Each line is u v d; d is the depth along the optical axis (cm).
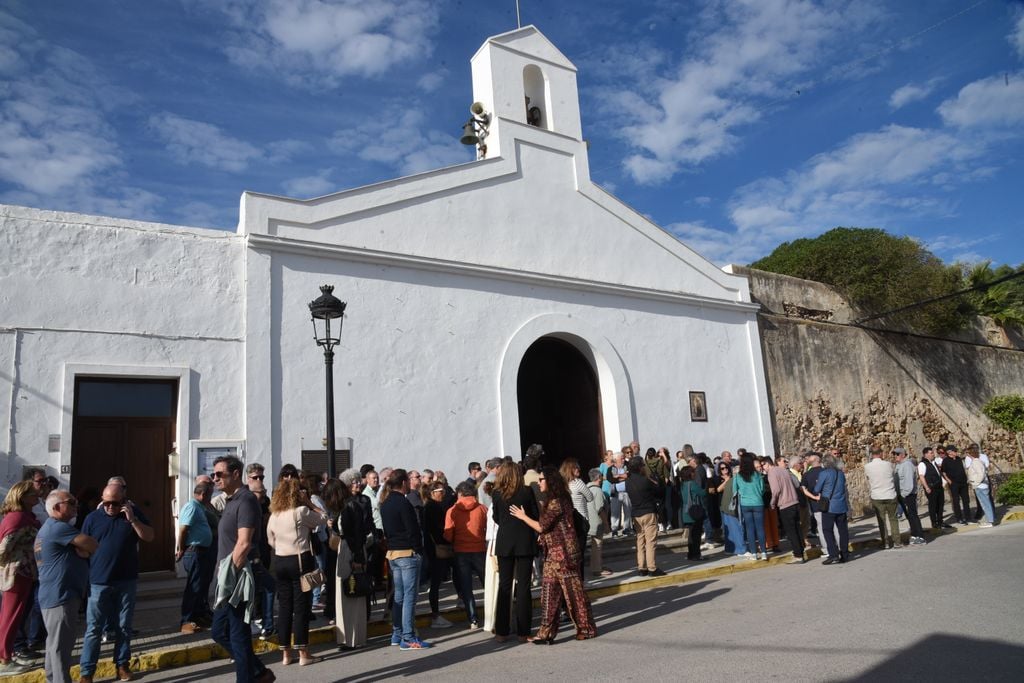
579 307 1483
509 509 748
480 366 1316
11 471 899
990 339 2391
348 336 1180
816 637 645
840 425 1867
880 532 1331
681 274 1669
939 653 569
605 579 1052
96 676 659
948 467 1564
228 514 588
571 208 1524
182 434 1016
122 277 1016
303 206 1182
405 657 689
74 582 571
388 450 1179
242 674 542
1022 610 708
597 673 572
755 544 1183
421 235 1300
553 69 1614
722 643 648
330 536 745
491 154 1470
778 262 2245
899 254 2045
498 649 702
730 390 1673
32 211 971
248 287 1102
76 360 965
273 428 1085
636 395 1514
